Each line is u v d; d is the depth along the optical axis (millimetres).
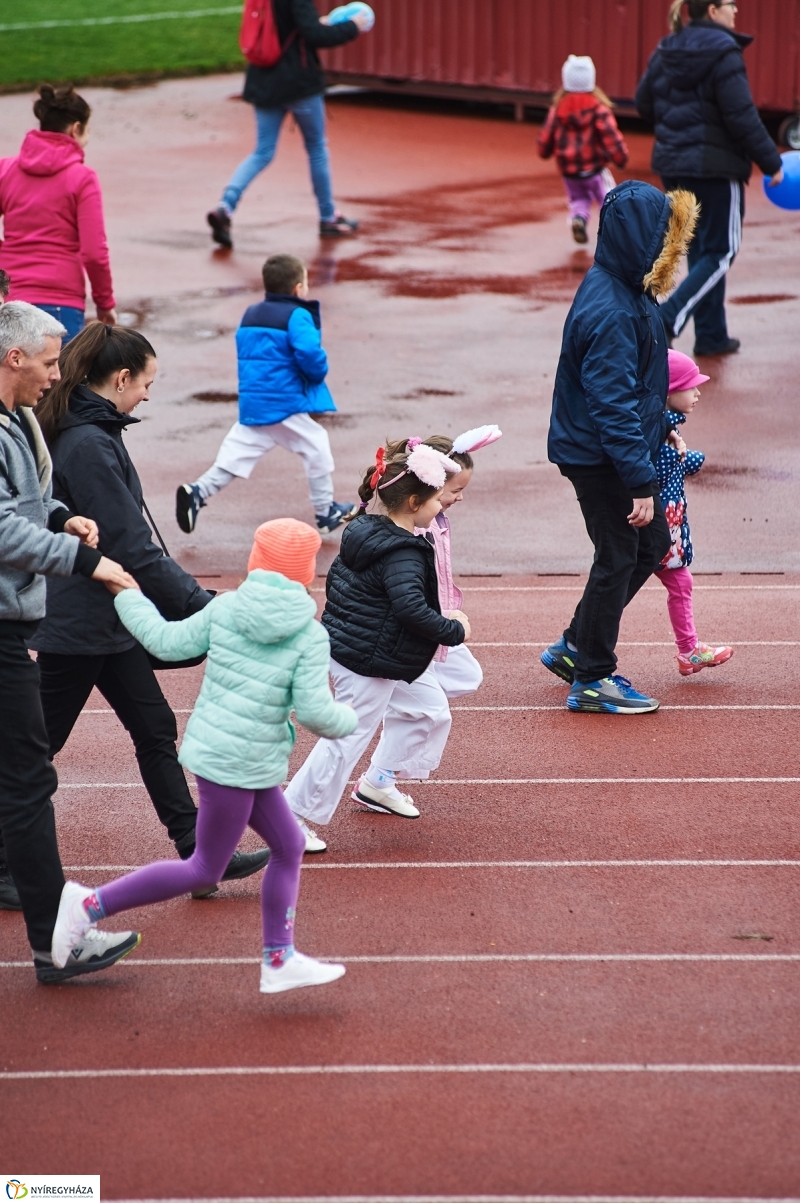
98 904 13609
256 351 26516
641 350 18938
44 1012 13773
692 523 27578
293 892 13531
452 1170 11484
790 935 14875
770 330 39438
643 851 16703
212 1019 13625
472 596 24750
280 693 13016
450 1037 13234
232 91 74562
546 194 55344
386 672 16094
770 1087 12453
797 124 57250
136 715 15516
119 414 15133
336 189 56469
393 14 66875
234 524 28156
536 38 63562
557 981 14117
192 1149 11797
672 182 35438
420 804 18031
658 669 21984
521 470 30609
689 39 34125
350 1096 12430
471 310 41906
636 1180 11352
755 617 23656
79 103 29047
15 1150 11812
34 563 13211
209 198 55281
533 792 18234
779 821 17344
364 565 16062
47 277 29375
